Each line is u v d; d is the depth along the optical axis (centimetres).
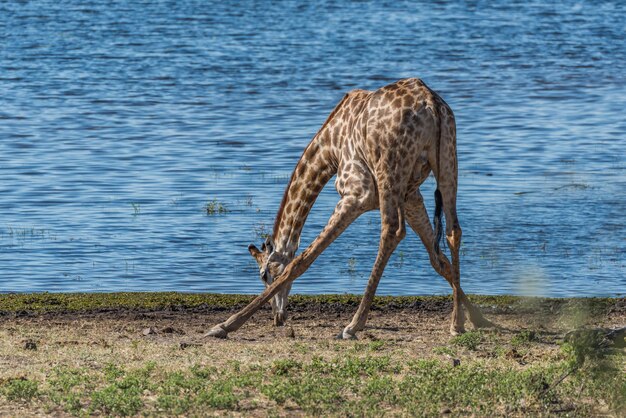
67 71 7738
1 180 4309
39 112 6153
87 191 4134
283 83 7288
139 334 2166
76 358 1880
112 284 2939
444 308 2516
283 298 2308
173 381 1678
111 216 3728
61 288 2897
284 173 4481
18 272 3056
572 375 1720
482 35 9588
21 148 5050
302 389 1641
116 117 5994
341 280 2953
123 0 12362
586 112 6028
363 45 9050
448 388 1655
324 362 1855
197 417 1535
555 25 10206
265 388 1656
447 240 2134
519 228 3441
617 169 4403
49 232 3516
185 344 2002
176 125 5747
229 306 2548
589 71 7650
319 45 9075
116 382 1692
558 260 3103
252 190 4141
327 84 7244
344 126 2230
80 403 1605
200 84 7244
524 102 6419
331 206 3841
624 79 7269
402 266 3111
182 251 3281
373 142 2120
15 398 1617
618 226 3406
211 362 1858
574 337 1698
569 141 5153
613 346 1722
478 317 2244
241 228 3553
